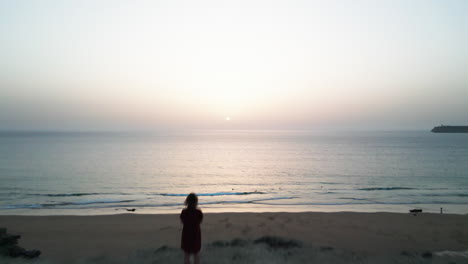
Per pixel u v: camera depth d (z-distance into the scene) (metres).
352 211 25.73
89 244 14.56
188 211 6.75
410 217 21.56
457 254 11.62
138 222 20.62
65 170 54.72
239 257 9.31
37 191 36.22
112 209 26.55
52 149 106.81
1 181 43.12
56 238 16.14
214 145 141.88
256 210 26.08
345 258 10.12
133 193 35.47
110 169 56.88
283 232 17.02
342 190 37.44
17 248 10.70
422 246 14.22
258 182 43.91
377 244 14.55
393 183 42.50
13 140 181.88
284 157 82.81
